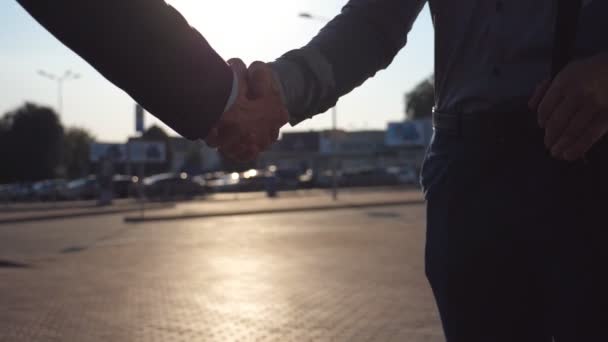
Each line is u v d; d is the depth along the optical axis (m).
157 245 19.94
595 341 1.32
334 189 49.50
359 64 1.44
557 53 1.22
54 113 98.94
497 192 1.40
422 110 122.50
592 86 1.11
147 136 123.00
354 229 24.28
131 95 1.02
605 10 1.28
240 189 69.56
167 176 61.56
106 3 0.92
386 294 10.73
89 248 19.48
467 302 1.46
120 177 60.25
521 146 1.38
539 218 1.35
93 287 12.23
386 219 29.12
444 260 1.48
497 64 1.41
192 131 1.08
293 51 1.36
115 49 0.95
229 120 1.13
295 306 9.84
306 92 1.32
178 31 1.00
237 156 1.19
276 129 1.22
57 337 8.20
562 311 1.36
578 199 1.32
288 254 16.81
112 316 9.47
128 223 30.09
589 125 1.14
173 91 1.01
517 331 1.45
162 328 8.57
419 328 8.20
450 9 1.50
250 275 13.26
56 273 14.29
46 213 38.78
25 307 10.30
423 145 76.38
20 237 23.73
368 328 8.27
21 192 60.97
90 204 50.22
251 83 1.15
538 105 1.23
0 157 96.25
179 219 32.09
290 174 79.50
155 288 11.95
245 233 23.39
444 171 1.49
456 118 1.47
